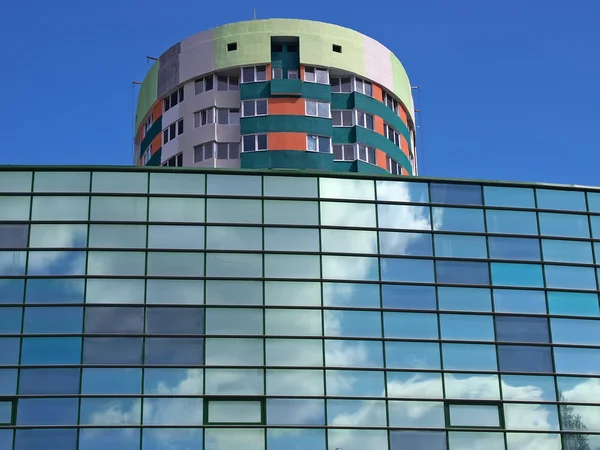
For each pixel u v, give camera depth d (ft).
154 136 238.68
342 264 155.22
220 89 229.86
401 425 146.92
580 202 165.99
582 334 157.07
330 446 144.25
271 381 146.82
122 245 152.46
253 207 156.87
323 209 158.20
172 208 155.33
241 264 153.28
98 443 141.18
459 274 157.58
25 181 155.22
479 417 149.28
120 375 145.07
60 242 151.94
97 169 156.46
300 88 225.56
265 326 149.89
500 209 163.02
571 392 152.97
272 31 231.09
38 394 143.23
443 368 151.12
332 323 151.23
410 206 160.76
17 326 146.72
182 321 148.97
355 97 230.27
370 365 149.59
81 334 146.72
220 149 225.35
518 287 158.30
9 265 150.10
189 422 143.33
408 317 153.48
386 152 232.12
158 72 241.35
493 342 153.89
